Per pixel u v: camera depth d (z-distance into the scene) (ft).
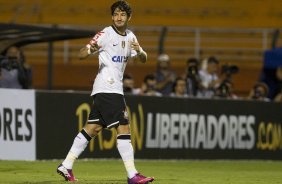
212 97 175.63
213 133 167.22
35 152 138.72
